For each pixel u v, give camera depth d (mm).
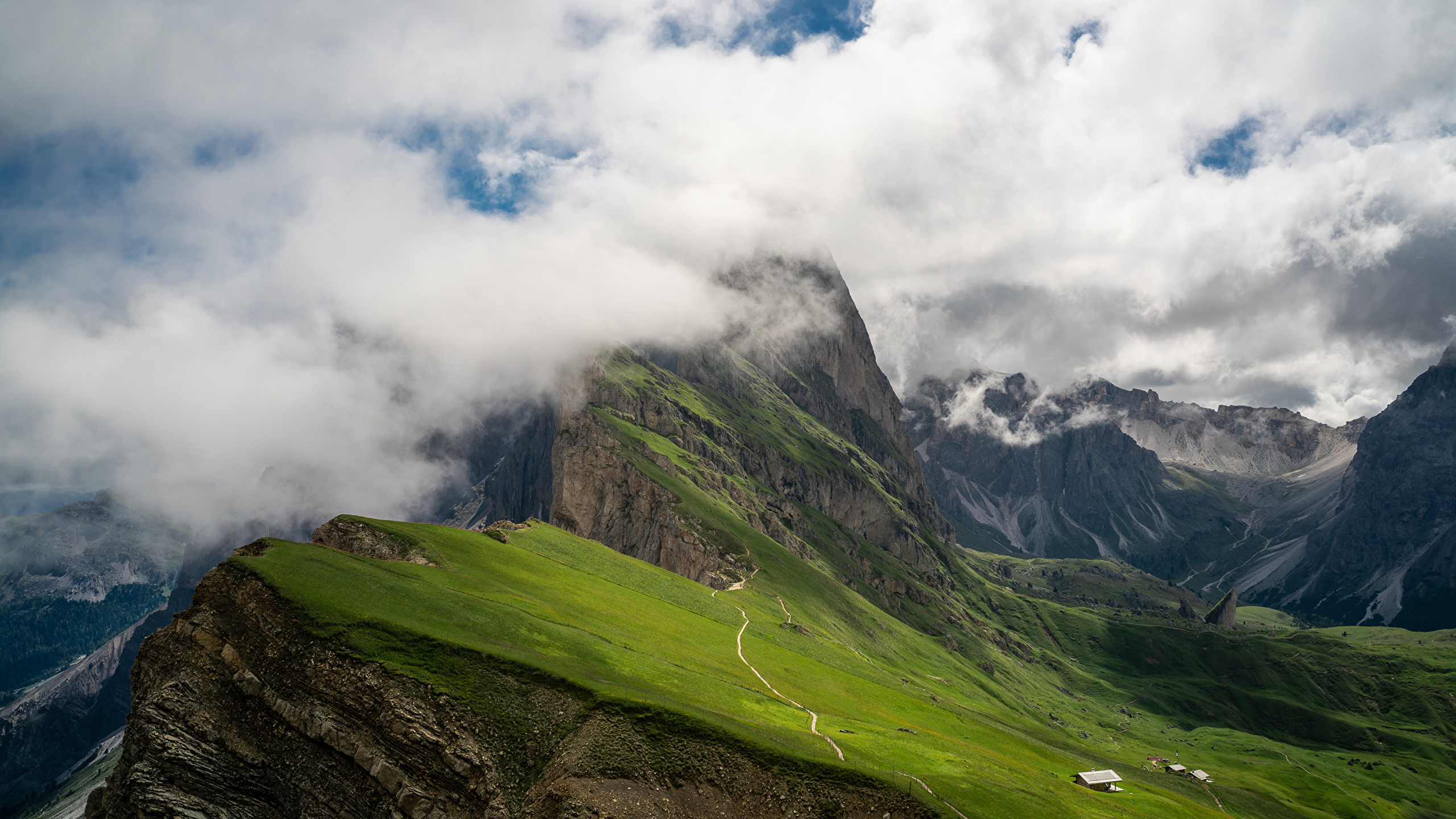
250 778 84562
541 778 82438
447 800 82062
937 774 99875
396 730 84938
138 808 81875
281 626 92938
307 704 86938
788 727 105750
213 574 98688
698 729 89000
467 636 100562
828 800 85375
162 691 88250
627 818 78125
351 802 82562
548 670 93438
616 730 86750
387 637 93188
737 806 83938
